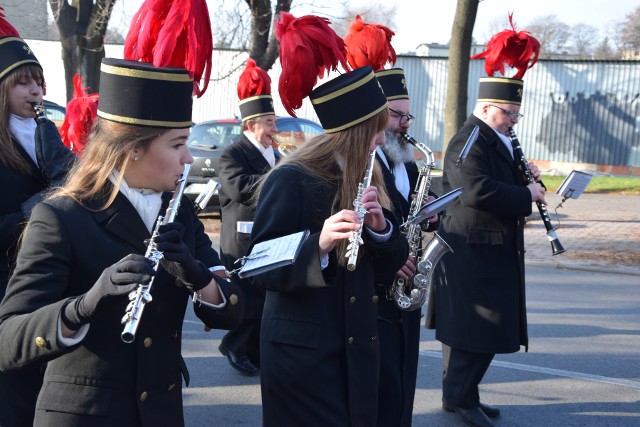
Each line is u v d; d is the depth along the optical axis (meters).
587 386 5.23
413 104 22.70
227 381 5.28
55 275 1.96
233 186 5.20
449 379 4.50
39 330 1.83
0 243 3.08
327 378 2.70
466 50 13.05
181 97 2.05
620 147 21.28
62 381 2.02
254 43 13.91
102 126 2.05
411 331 3.22
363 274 2.77
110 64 2.00
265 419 2.82
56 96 21.77
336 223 2.54
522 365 5.66
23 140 3.31
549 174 21.88
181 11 2.07
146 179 2.07
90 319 1.83
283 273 2.65
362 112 2.74
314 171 2.77
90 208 2.03
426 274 3.30
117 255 2.02
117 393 2.04
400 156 3.60
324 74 2.98
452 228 4.41
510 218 4.35
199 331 6.54
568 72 21.56
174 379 2.16
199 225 2.37
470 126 4.46
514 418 4.64
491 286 4.30
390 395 3.01
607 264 9.29
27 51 3.31
